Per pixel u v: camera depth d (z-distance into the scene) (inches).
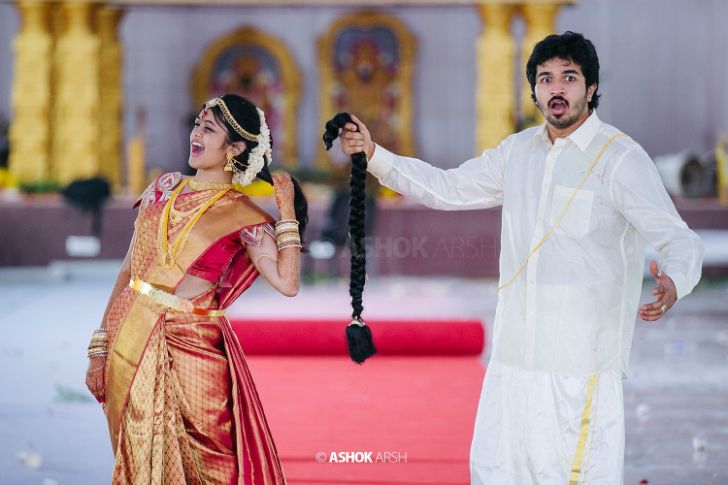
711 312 418.6
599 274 126.0
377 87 783.7
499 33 634.2
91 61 631.2
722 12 808.9
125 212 531.5
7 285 505.4
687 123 816.3
